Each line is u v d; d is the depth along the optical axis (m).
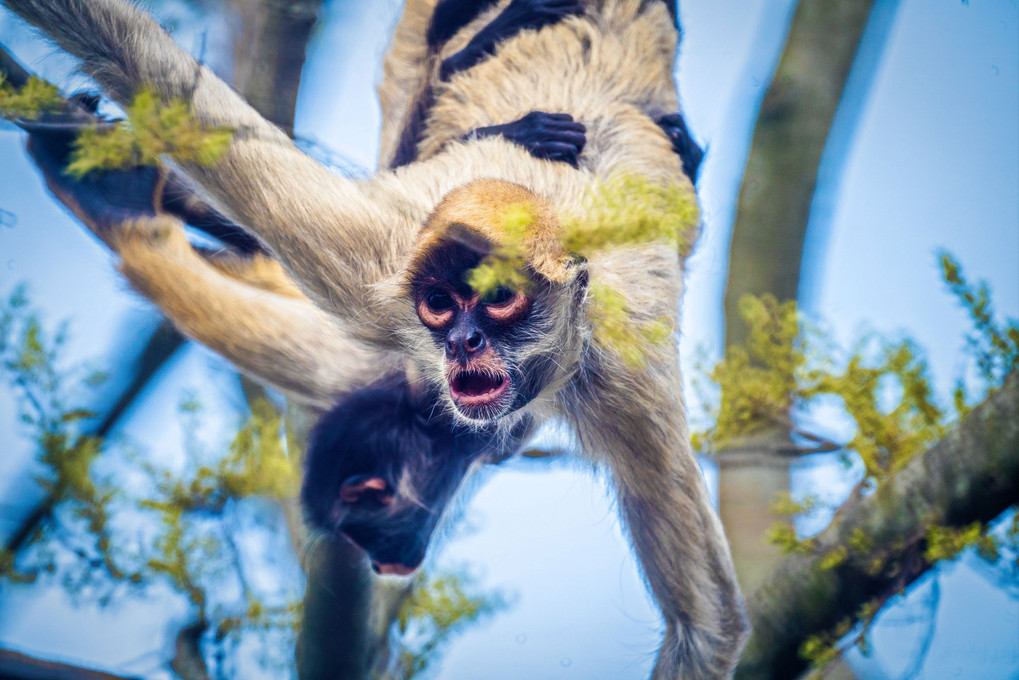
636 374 11.55
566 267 10.73
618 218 8.88
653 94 13.16
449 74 13.43
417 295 11.01
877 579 10.90
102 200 12.70
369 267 10.97
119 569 13.18
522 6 13.46
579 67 13.01
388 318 11.30
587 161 11.91
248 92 11.27
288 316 13.56
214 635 13.40
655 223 8.88
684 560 12.07
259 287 13.91
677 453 11.79
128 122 9.23
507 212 10.28
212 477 13.48
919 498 10.68
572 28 13.27
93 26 9.99
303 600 12.41
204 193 10.73
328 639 12.18
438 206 10.76
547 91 12.77
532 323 10.98
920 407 11.66
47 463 12.95
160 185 12.98
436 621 14.71
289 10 11.16
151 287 13.05
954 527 10.59
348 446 12.60
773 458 13.14
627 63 13.16
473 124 12.77
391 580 12.89
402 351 11.81
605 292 10.42
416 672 14.60
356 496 12.43
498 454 13.74
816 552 11.24
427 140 13.11
